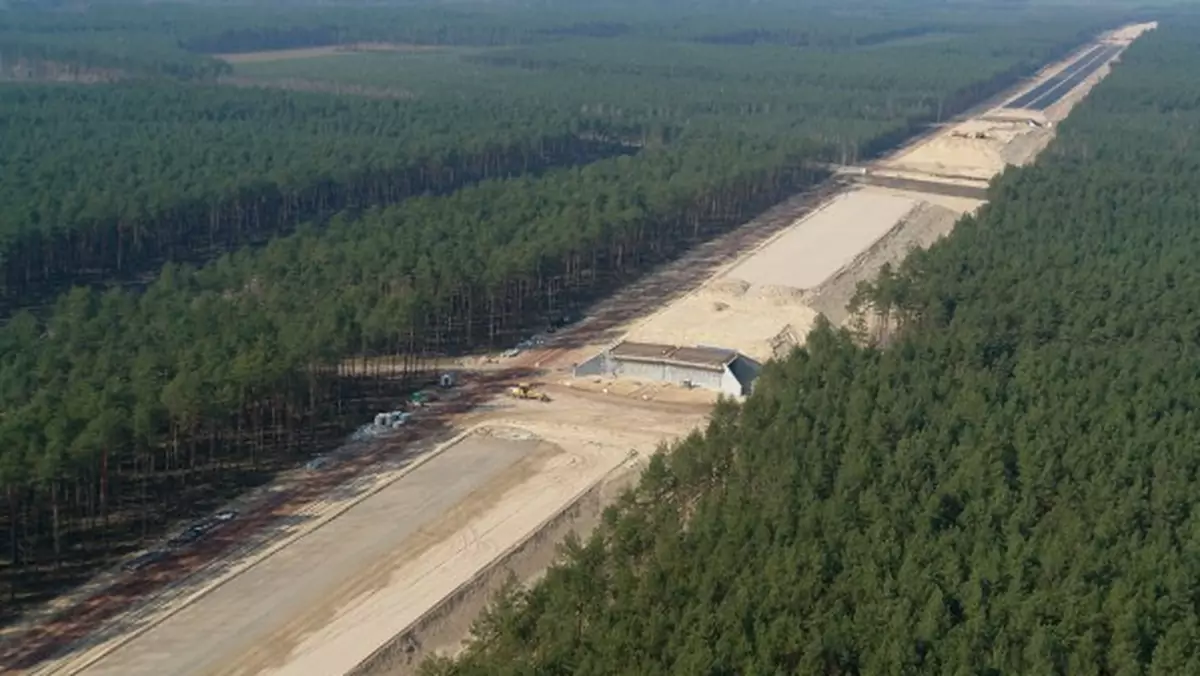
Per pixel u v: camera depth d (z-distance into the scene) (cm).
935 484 13138
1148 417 14612
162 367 15512
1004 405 15050
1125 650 10231
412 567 13225
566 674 10088
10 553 13150
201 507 14400
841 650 10175
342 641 11862
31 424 13275
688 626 10381
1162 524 12331
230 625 12100
